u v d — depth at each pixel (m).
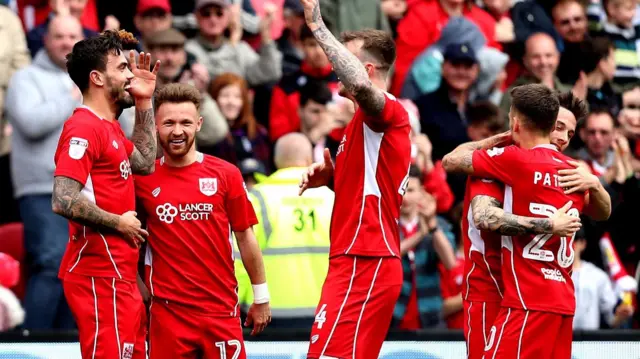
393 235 22.38
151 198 23.05
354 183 22.25
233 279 23.62
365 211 22.14
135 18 34.31
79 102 30.61
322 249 28.16
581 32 38.66
